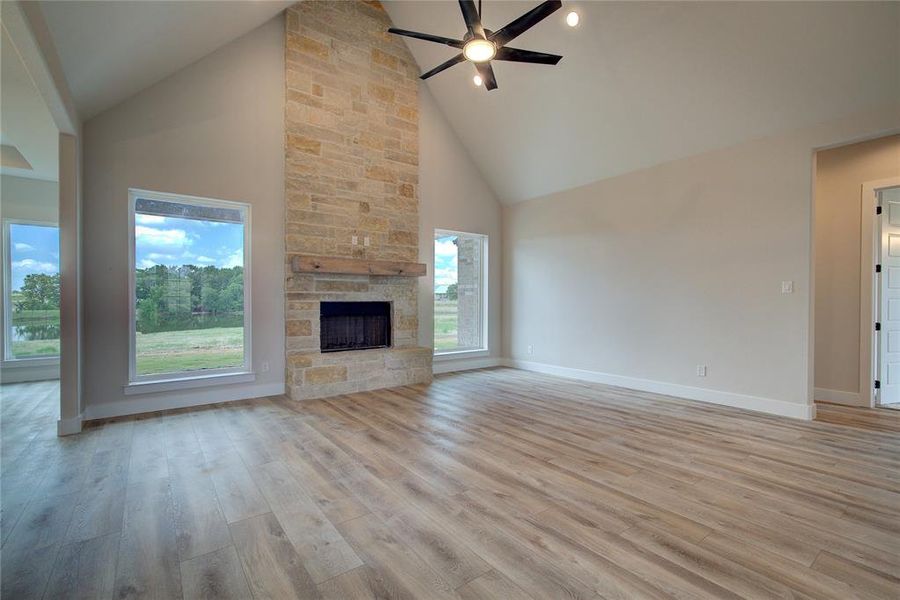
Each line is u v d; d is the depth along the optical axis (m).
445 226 6.24
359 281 5.23
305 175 4.81
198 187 4.26
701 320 4.57
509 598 1.56
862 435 3.44
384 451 3.05
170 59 3.81
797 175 3.88
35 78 2.61
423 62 5.69
